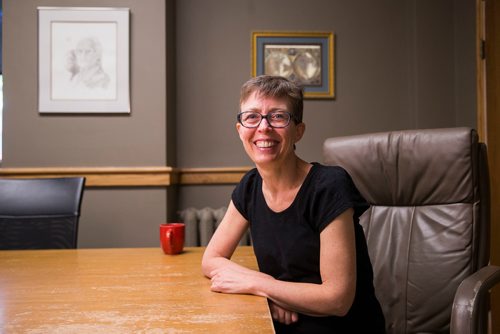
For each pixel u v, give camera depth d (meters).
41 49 2.60
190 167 3.00
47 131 2.61
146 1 2.65
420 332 1.27
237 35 3.02
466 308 0.94
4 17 2.59
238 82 3.02
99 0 2.63
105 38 2.63
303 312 0.92
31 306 0.84
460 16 2.94
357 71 3.06
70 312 0.80
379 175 1.43
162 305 0.85
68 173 2.59
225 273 0.99
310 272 1.03
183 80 3.00
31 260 1.29
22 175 2.57
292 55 3.02
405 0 3.07
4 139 2.60
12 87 2.60
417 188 1.35
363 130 3.06
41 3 2.61
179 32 2.99
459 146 1.26
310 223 1.00
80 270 1.16
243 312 0.80
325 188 0.96
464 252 1.22
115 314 0.79
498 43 2.48
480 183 1.25
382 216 1.42
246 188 1.14
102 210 2.63
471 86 2.81
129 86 2.64
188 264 1.23
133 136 2.65
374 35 3.07
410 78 3.07
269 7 3.03
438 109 3.01
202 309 0.82
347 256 0.92
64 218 1.71
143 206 2.63
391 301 1.33
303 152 3.04
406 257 1.32
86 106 2.62
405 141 1.38
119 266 1.20
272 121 0.98
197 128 3.01
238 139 3.02
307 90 3.02
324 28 3.05
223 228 1.18
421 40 3.01
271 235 1.05
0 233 1.69
